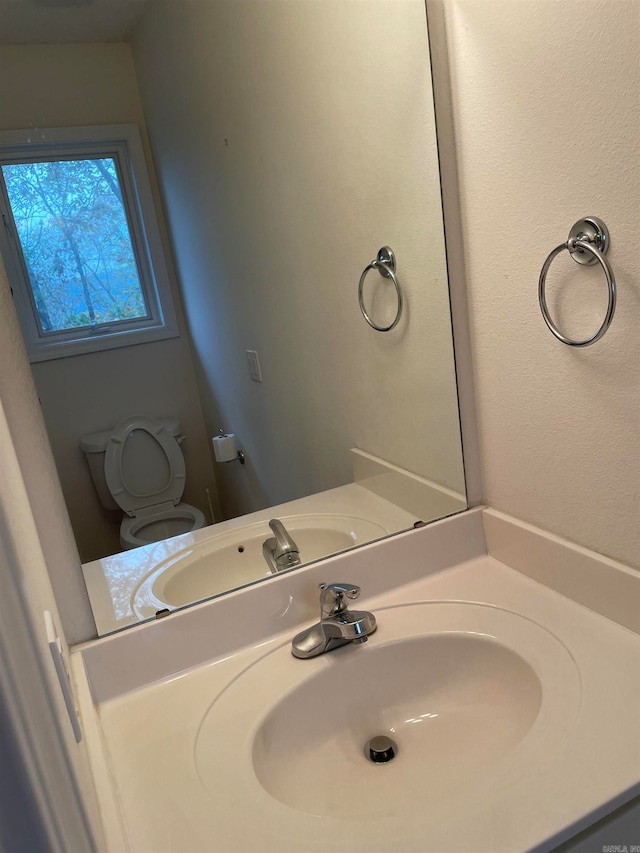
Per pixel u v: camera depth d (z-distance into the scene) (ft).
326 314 4.37
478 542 4.33
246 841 2.54
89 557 3.57
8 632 1.44
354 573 4.01
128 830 2.65
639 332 2.93
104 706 3.43
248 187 4.15
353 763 3.39
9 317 3.23
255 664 3.62
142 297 3.86
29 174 3.53
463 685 3.61
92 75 3.68
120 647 3.48
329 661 3.57
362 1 3.90
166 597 3.72
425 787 3.13
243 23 3.99
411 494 4.32
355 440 4.39
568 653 3.29
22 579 1.54
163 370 3.95
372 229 4.24
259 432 4.23
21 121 3.52
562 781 2.57
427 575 4.21
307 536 4.19
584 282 3.15
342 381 4.65
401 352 4.31
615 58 2.75
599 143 2.91
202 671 3.62
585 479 3.46
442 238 3.92
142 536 3.74
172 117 3.89
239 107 4.07
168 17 3.82
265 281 4.26
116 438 3.75
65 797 1.61
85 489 3.59
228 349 4.17
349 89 4.08
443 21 3.65
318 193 4.22
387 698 3.65
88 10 3.62
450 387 4.15
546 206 3.28
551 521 3.77
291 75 4.06
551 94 3.10
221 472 4.10
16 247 3.47
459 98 3.67
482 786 2.64
